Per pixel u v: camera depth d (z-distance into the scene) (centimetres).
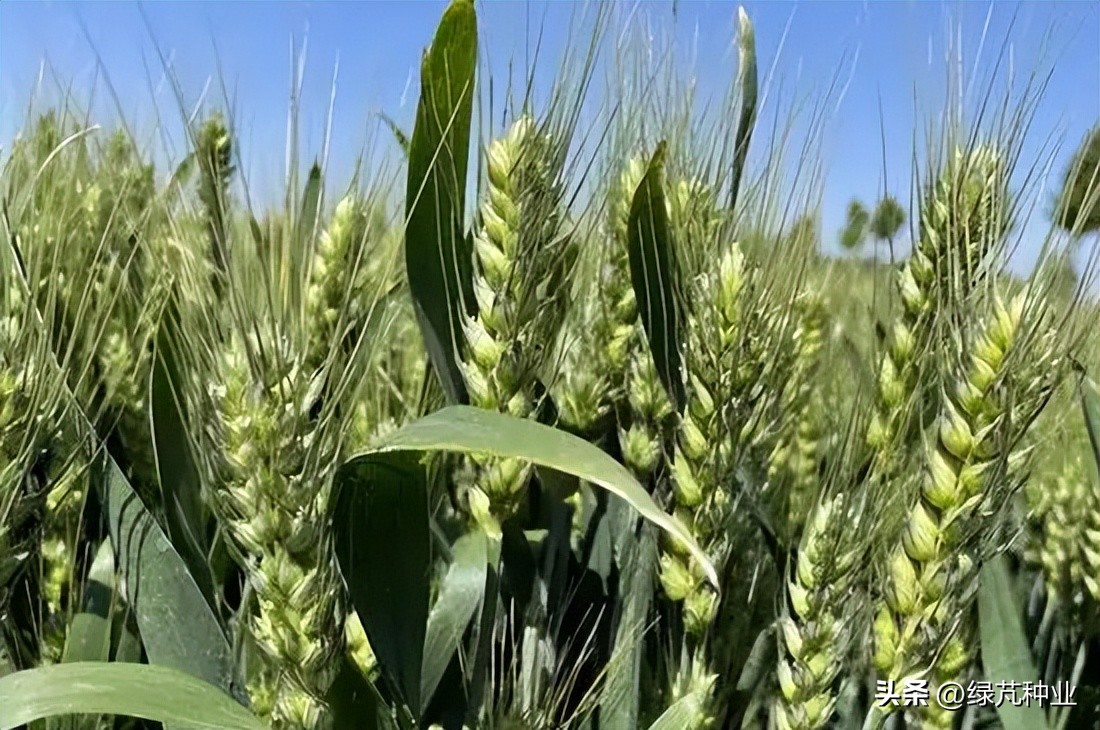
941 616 33
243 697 33
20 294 33
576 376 40
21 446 32
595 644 39
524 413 35
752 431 37
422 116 34
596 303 41
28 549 33
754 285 36
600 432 40
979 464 33
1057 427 47
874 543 36
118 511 34
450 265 35
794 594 34
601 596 40
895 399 38
